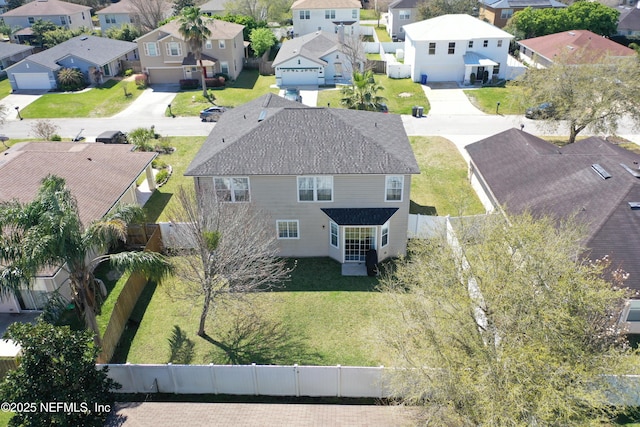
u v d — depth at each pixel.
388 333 17.03
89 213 25.89
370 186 25.78
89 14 86.88
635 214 22.89
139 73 64.06
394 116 31.19
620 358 14.36
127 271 18.38
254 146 26.44
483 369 13.79
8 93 57.12
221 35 59.19
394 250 27.44
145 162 32.91
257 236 22.59
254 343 21.39
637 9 70.50
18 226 17.02
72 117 50.28
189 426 16.14
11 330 15.72
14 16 79.12
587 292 14.97
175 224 22.89
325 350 20.92
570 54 44.25
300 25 76.12
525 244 16.28
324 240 27.31
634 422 16.55
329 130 26.98
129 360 20.61
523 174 28.91
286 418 16.70
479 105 50.22
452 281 17.06
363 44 62.16
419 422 15.77
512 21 67.81
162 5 81.31
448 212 31.72
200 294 20.73
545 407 12.25
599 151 29.50
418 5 72.00
